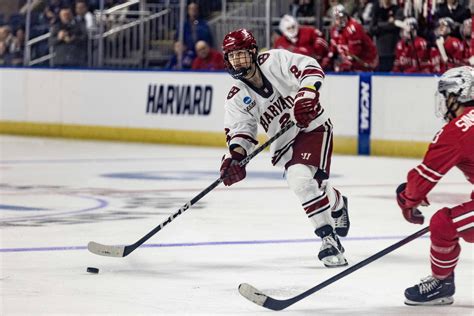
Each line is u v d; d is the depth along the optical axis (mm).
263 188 21484
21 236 15172
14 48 37250
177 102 32594
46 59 36469
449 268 10344
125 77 33750
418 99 27922
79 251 13891
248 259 13312
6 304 10508
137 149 31031
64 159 27969
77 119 34969
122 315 10039
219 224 16453
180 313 10148
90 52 35281
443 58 27672
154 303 10625
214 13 33719
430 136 27766
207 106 31875
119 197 19984
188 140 32406
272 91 12469
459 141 9734
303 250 14008
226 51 12219
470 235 10086
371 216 17375
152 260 13219
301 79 12219
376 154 28828
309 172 12594
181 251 13898
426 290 10461
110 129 34219
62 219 17016
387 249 10258
